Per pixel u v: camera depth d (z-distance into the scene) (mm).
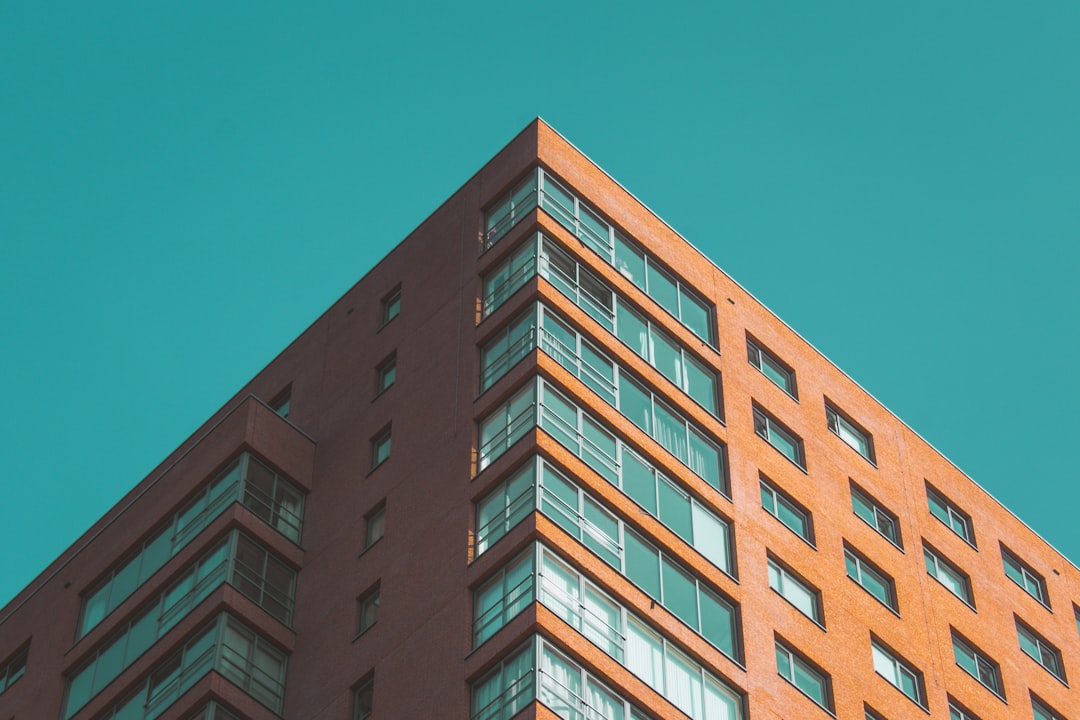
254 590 55969
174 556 58312
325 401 62469
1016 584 66875
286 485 59500
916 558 63031
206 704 52969
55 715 58469
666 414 57312
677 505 54844
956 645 62000
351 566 55312
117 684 56344
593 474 52375
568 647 47750
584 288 57938
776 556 56969
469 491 52500
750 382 61688
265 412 60500
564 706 46688
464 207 62562
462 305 58844
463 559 50875
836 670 55688
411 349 59969
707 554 54656
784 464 60344
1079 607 69188
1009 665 63281
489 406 54406
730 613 53875
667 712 49062
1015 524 69375
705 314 62469
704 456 57562
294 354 66312
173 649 55500
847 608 58062
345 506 57562
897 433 66938
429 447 55562
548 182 60250
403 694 49500
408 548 53375
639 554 52312
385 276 64438
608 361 56406
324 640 54031
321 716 51812
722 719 50781
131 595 59031
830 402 65000
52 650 61000
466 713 47375
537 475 51031
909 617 60438
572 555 49938
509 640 47688
